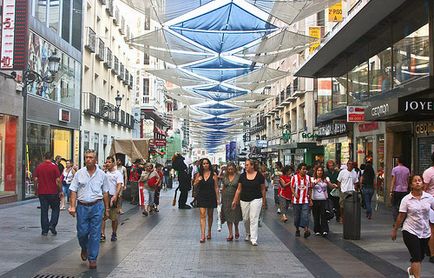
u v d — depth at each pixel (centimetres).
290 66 4262
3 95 1781
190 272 752
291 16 1670
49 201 1105
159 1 1520
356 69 2230
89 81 3006
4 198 1788
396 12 1662
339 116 2428
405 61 1648
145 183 1645
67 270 759
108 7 3469
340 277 732
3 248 939
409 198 675
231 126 6391
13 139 1908
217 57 2392
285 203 1486
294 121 4197
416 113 1290
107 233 1182
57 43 2347
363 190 1516
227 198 1084
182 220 1483
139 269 771
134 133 4797
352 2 2158
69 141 2636
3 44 1664
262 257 888
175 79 2981
